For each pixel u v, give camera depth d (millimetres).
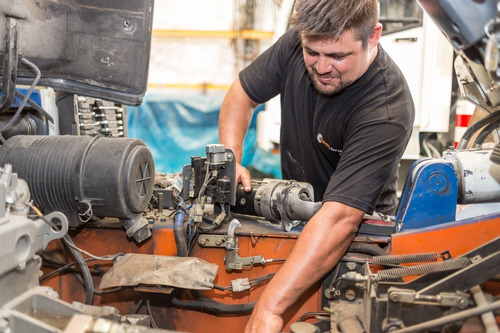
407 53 3035
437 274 1142
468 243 1408
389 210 1779
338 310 1292
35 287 1022
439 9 1017
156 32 3812
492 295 1210
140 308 1553
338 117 1562
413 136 3139
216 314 1513
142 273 1313
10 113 1596
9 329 879
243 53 3816
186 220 1500
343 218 1335
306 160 1819
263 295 1305
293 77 1778
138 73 1674
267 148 3217
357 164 1400
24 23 1400
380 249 1428
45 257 1499
